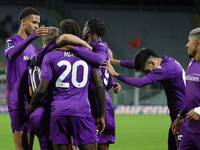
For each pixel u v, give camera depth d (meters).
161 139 40.69
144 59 16.23
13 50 15.12
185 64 120.75
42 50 14.29
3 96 97.94
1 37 106.62
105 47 14.85
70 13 123.06
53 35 15.83
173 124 15.39
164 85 16.42
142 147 33.47
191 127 14.20
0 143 36.06
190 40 13.90
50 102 14.01
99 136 16.16
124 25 131.00
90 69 13.70
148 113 102.00
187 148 14.37
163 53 122.88
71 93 13.19
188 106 14.34
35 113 13.91
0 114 95.12
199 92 13.73
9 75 16.73
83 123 13.20
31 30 16.89
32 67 14.80
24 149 16.86
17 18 117.12
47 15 119.88
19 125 16.73
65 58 13.31
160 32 130.12
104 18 132.38
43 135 13.88
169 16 136.38
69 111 12.99
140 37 127.44
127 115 95.81
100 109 13.95
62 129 13.11
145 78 15.79
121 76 15.79
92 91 15.35
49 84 13.87
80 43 13.58
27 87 16.92
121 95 102.44
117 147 33.44
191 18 135.88
